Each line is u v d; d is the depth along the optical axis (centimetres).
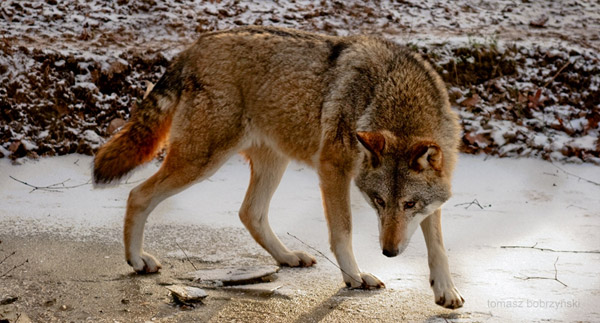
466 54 967
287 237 629
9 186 736
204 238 623
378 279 510
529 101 928
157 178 559
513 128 884
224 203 721
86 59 901
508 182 786
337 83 545
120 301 479
